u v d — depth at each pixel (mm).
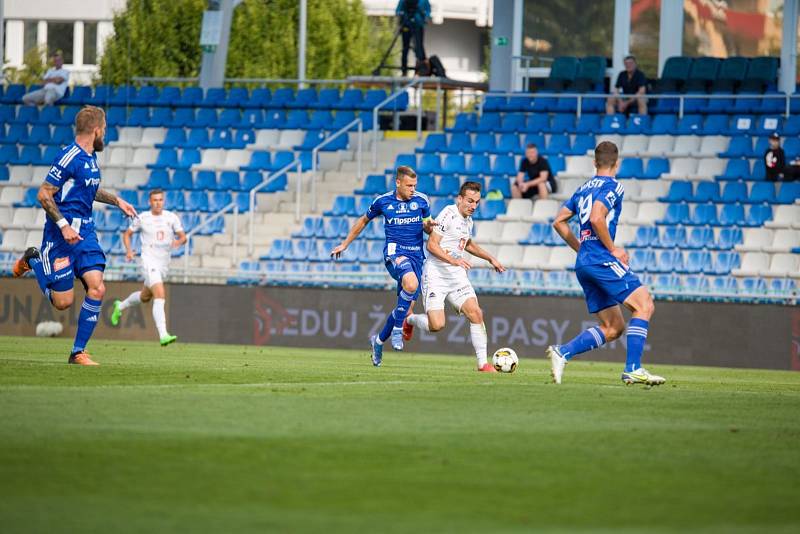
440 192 60750
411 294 33938
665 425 18547
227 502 11984
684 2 68125
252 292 51688
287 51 129375
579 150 62844
